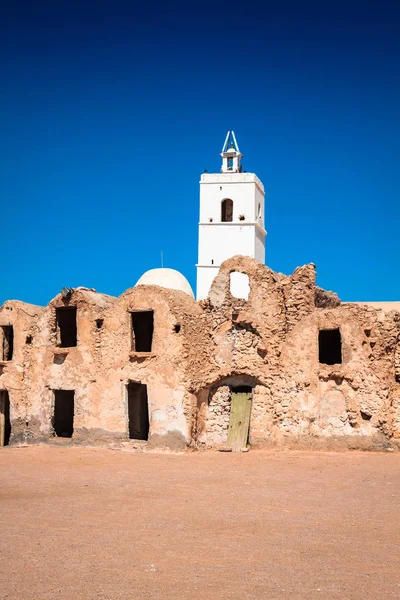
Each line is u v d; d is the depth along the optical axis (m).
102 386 32.72
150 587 10.53
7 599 9.98
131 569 11.52
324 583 10.74
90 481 21.59
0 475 23.33
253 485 20.58
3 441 36.75
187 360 30.72
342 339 29.86
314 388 30.02
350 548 12.92
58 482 21.47
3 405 36.94
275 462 26.09
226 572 11.34
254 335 31.69
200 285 64.75
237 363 31.61
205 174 65.94
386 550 12.78
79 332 33.94
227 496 18.62
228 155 67.50
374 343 29.44
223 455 28.78
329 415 29.66
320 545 13.14
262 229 67.44
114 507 17.08
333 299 35.66
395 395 29.19
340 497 18.42
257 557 12.28
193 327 31.53
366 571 11.41
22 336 36.03
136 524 15.05
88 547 13.02
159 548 12.91
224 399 32.03
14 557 12.35
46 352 34.97
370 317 29.80
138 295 32.31
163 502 17.73
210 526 14.81
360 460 26.14
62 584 10.72
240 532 14.24
